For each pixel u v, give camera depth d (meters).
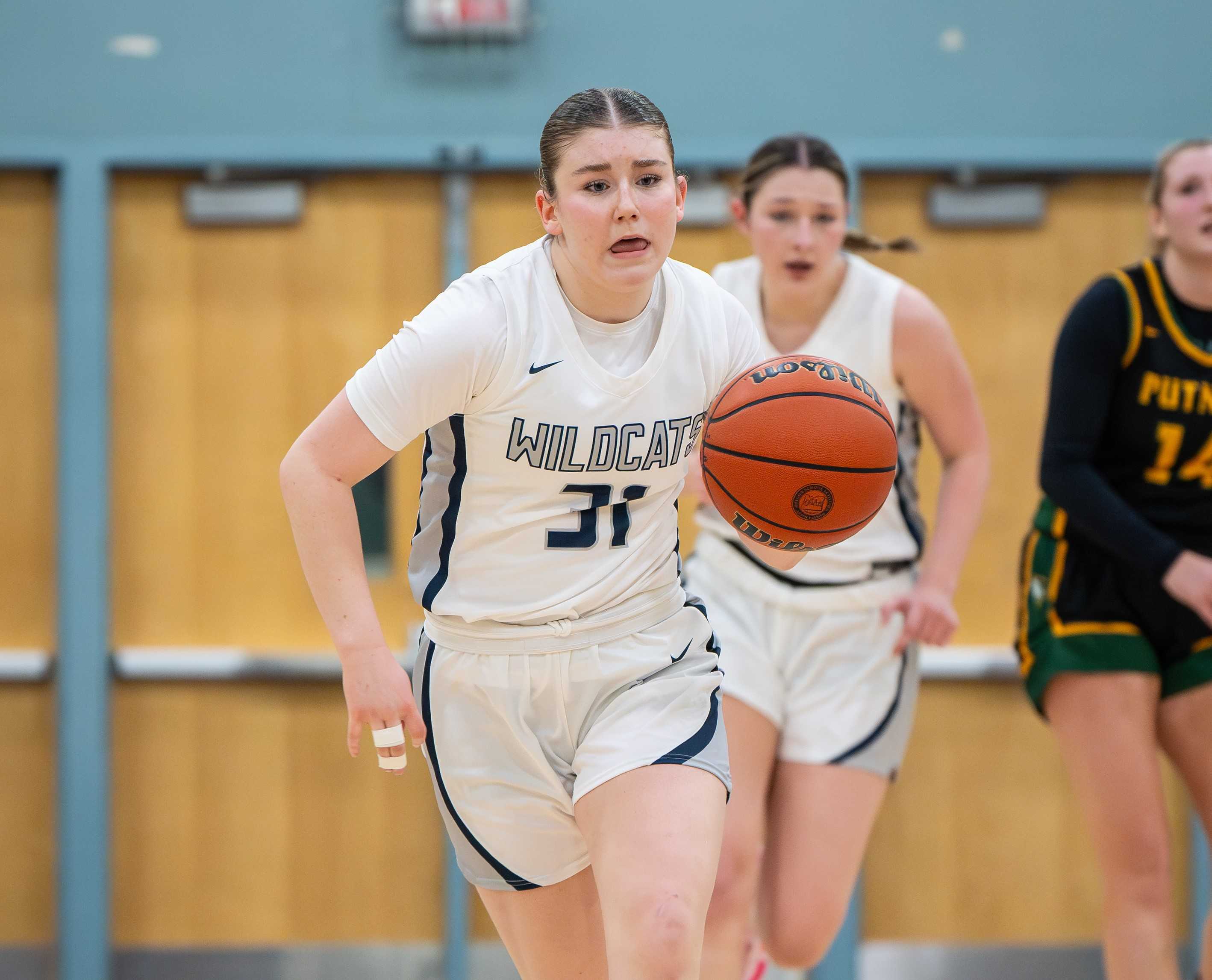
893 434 6.94
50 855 15.79
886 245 10.22
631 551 6.58
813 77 15.39
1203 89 15.46
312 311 15.80
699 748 6.41
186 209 15.67
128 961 15.84
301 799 15.92
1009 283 15.87
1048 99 15.46
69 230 15.34
